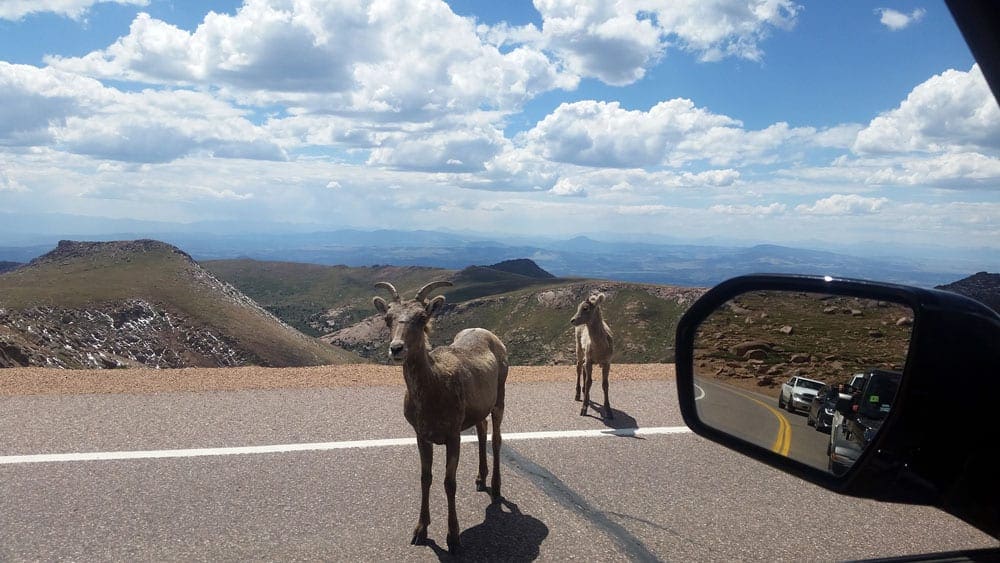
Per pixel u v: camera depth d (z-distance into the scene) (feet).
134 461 22.88
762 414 11.09
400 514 19.26
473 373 20.30
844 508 20.44
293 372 38.86
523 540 17.80
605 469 23.97
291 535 17.54
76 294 542.57
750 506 20.51
